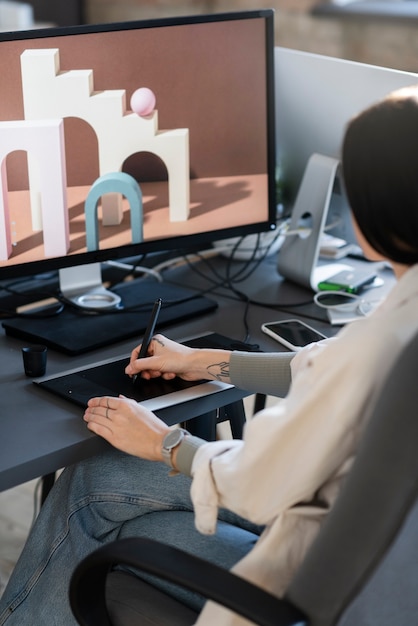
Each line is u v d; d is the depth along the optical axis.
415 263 1.12
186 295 1.91
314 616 1.07
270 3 4.47
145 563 1.11
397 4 4.20
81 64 1.66
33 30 1.61
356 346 1.08
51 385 1.52
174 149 1.79
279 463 1.12
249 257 2.16
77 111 1.67
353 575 1.04
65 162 1.69
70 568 1.43
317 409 1.09
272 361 1.50
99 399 1.41
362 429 1.09
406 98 1.09
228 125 1.85
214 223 1.89
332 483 1.16
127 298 1.89
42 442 1.36
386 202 1.07
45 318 1.78
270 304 1.91
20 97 1.63
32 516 2.40
